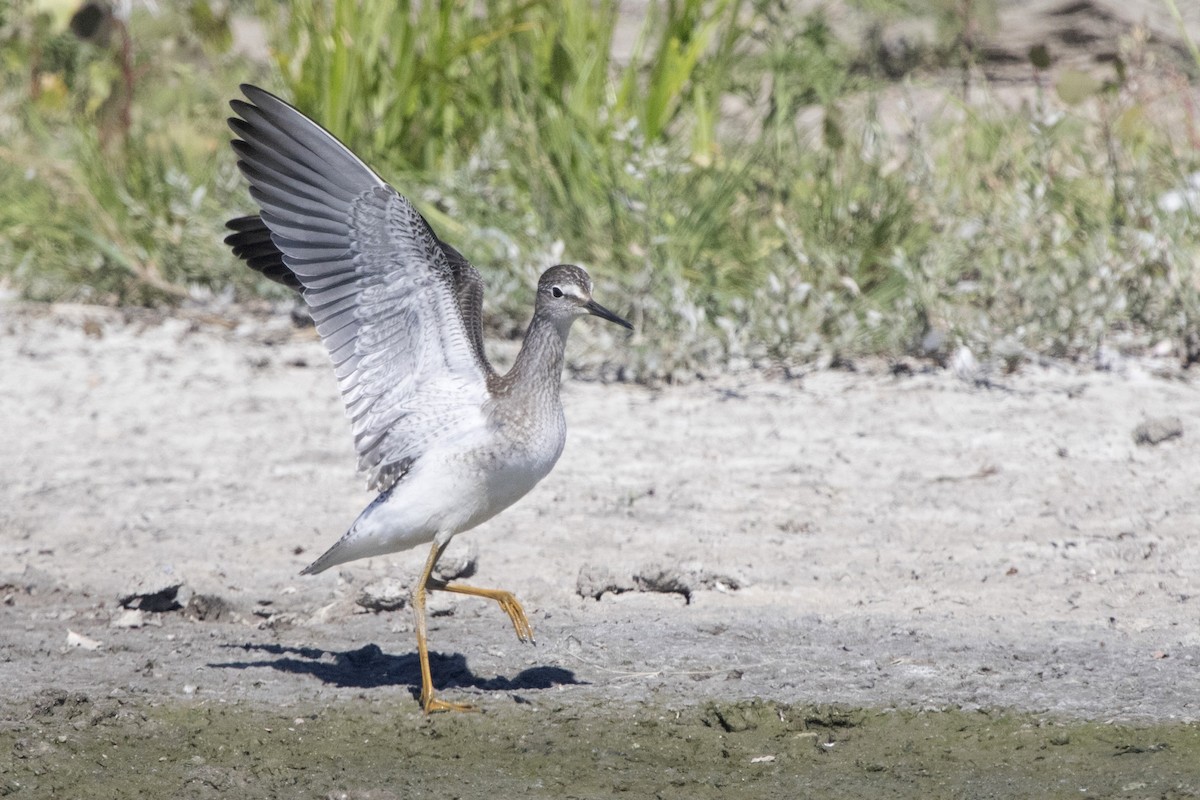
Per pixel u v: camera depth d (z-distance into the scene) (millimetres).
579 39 16766
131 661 9086
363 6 17172
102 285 17188
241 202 16734
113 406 13875
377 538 8266
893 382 14164
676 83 16422
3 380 14516
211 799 7512
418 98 17172
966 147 17297
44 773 7762
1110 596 9695
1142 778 7449
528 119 16391
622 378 14508
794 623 9445
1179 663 8711
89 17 20828
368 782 7656
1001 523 10914
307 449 12789
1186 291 14609
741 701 8391
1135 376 14102
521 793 7520
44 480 12109
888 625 9367
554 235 15828
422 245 8242
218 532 11070
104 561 10586
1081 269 14742
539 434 8273
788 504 11367
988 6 22250
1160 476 11703
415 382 8359
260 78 20297
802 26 17734
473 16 18156
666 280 14906
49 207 18219
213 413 13703
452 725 8242
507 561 10500
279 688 8719
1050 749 7789
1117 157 16234
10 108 20625
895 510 11195
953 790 7422
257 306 17031
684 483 11844
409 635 9523
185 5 21812
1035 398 13570
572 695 8555
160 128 19156
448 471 8133
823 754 7863
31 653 9172
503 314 15453
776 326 14656
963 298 15172
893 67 23625
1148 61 19766
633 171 14734
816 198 16203
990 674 8641
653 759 7871
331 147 8125
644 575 9969
